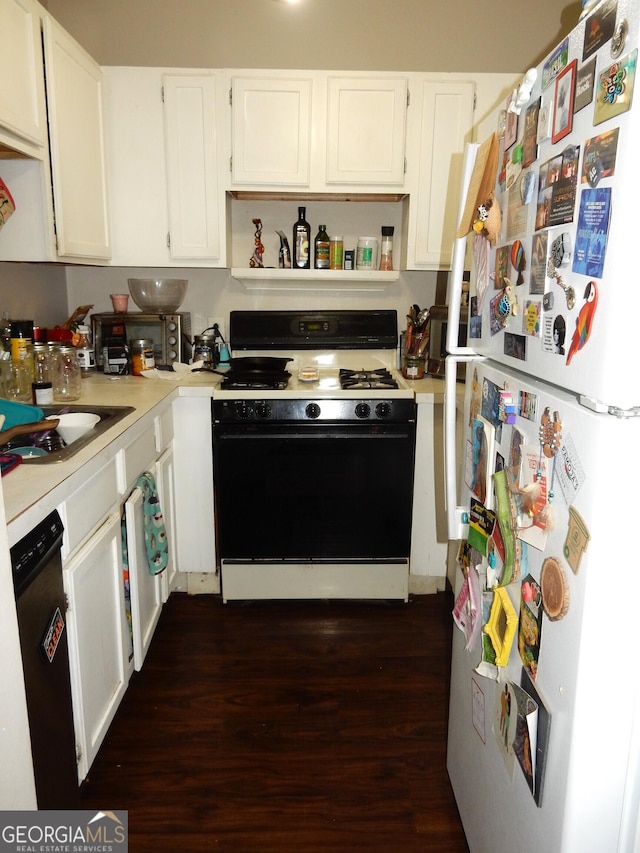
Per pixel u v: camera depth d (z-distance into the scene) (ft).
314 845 4.73
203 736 5.81
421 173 8.04
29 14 5.73
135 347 8.32
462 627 4.51
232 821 4.91
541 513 3.01
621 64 2.25
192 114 7.83
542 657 3.06
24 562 3.43
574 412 2.67
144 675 6.69
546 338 2.95
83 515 4.64
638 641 2.64
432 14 8.41
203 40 8.43
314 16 8.39
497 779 3.83
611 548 2.53
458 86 7.79
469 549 4.39
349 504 7.84
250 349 9.11
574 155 2.63
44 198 6.16
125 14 8.32
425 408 7.66
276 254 9.20
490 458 3.75
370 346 9.11
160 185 8.05
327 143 7.88
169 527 7.59
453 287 4.11
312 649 7.22
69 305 9.23
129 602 5.85
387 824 4.92
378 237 9.17
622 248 2.30
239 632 7.54
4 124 5.20
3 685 2.55
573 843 2.85
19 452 5.00
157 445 6.95
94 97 7.45
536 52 8.49
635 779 2.78
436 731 5.93
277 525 7.89
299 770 5.43
